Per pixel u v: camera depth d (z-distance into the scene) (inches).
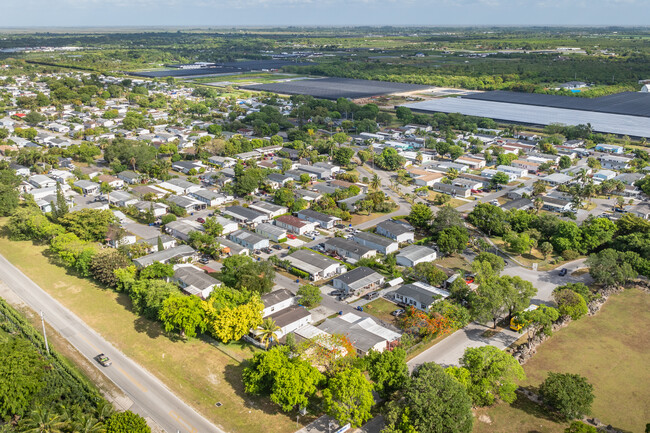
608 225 7126.0
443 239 6884.8
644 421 3966.5
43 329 4980.3
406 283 6240.2
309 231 7775.6
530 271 6545.3
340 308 5634.8
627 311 5546.3
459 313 5157.5
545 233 7485.2
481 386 4067.4
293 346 4520.2
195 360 4670.3
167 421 3924.7
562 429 3880.4
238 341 4982.8
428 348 4896.7
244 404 4128.9
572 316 5246.1
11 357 4114.2
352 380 3873.0
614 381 4416.8
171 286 5467.5
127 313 5438.0
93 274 6043.3
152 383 4350.4
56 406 3882.9
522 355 4729.3
